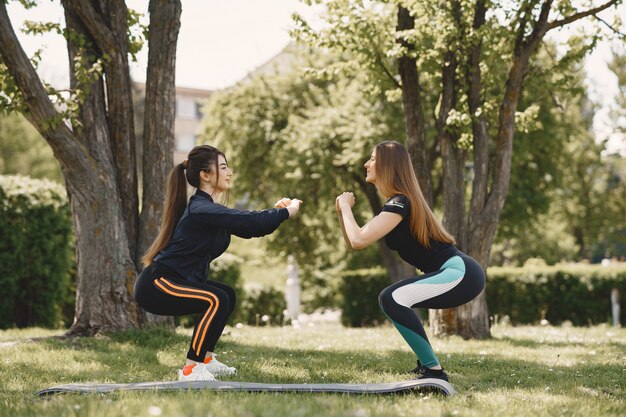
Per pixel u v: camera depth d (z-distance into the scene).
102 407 3.26
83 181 6.97
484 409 3.64
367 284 15.23
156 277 4.34
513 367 5.66
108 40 7.17
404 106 8.73
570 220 27.78
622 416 3.60
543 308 14.15
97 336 6.82
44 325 10.16
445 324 8.41
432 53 8.39
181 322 12.41
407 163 4.32
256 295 14.59
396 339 8.24
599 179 27.69
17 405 3.53
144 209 7.35
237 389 4.02
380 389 4.05
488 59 8.92
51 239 10.15
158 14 7.34
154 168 7.37
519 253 24.81
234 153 18.80
